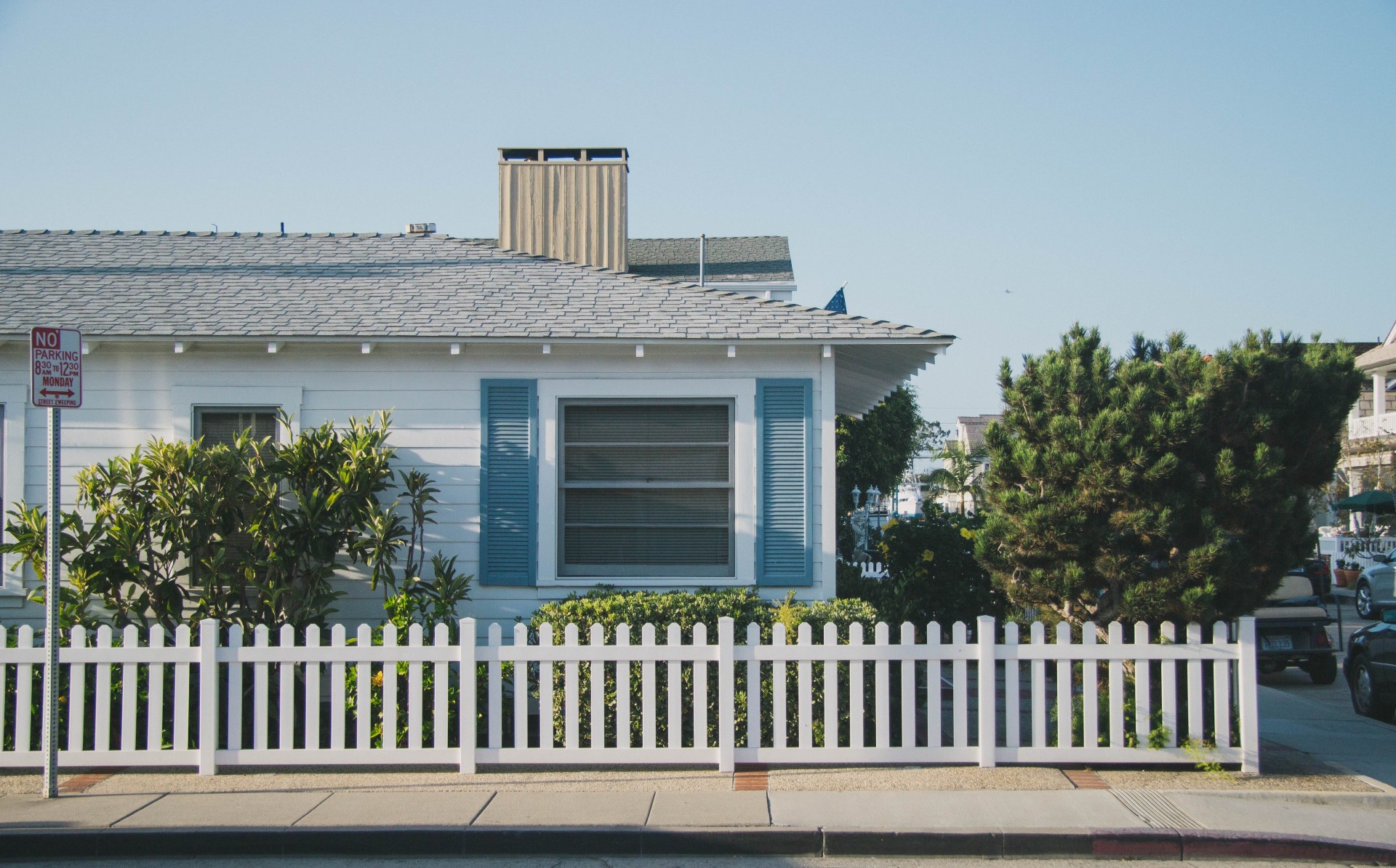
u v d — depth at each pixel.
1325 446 7.70
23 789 7.14
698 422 9.72
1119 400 7.64
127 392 9.62
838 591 11.41
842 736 7.95
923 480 51.81
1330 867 6.05
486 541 9.55
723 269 23.12
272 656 7.45
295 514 8.73
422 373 9.66
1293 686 13.54
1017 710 7.51
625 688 7.48
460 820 6.44
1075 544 7.61
